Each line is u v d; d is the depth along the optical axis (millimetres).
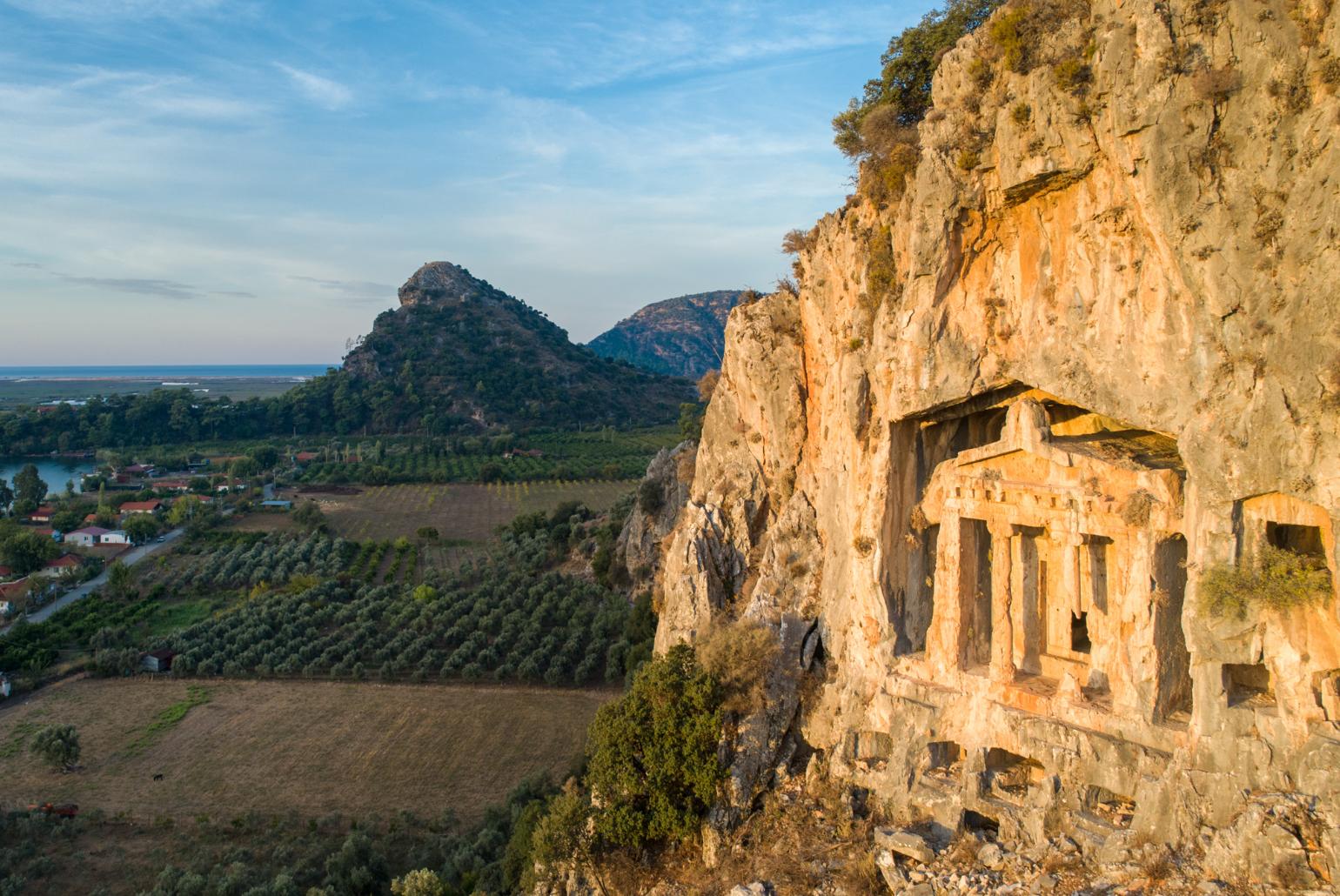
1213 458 19969
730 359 43969
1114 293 21891
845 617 31344
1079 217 22359
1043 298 23594
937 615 27703
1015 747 24984
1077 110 21094
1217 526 20062
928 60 32688
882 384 28109
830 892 25672
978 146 23797
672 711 32031
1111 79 20172
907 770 27266
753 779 30938
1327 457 18156
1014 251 24297
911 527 29062
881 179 28797
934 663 27656
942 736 26828
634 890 31188
